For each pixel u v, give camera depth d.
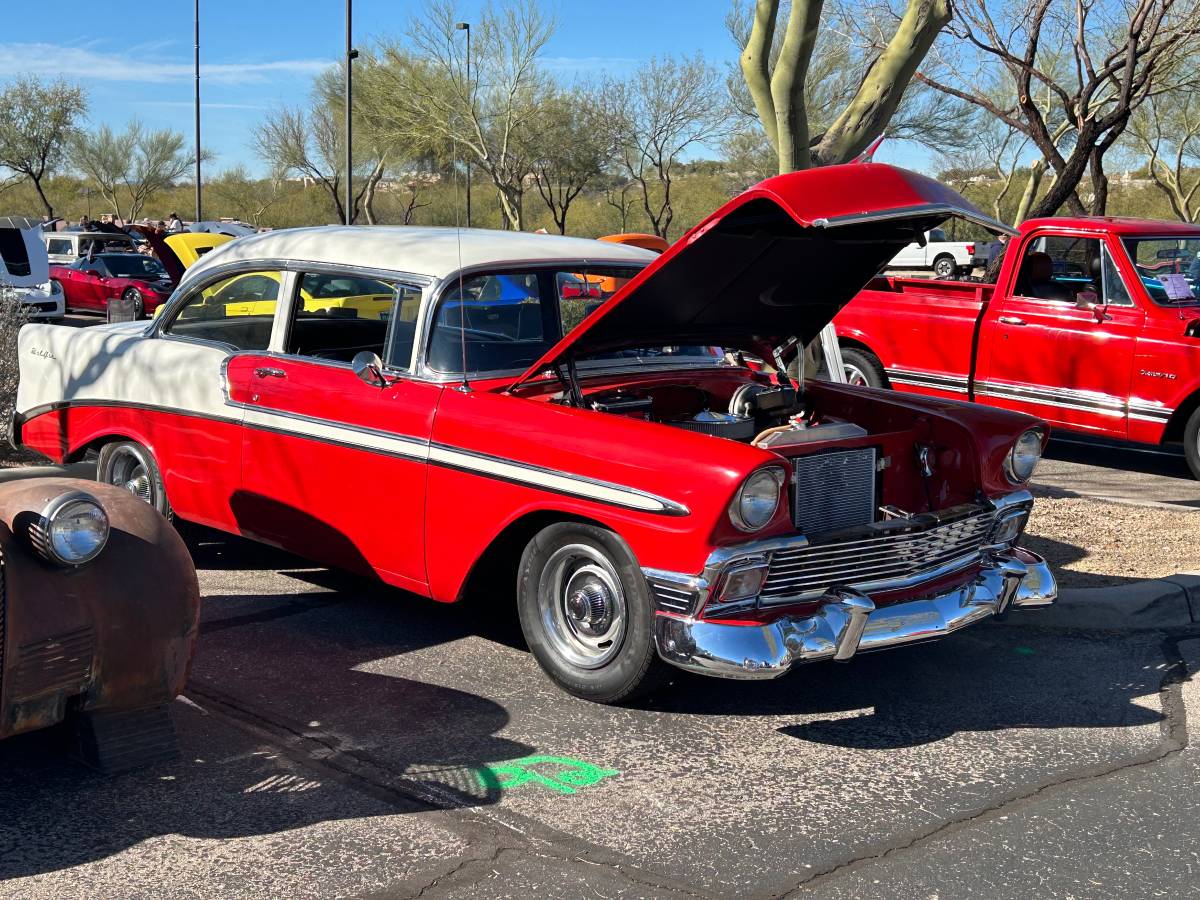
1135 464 10.02
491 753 4.20
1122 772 4.18
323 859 3.44
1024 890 3.37
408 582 5.08
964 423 5.07
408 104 38.97
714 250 4.60
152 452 6.05
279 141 50.22
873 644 4.42
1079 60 15.16
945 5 8.24
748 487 4.11
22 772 3.94
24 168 54.22
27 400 6.72
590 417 4.52
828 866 3.48
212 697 4.64
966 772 4.16
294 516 5.46
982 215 4.52
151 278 23.77
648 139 42.28
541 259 5.36
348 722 4.44
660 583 4.25
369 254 5.34
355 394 5.14
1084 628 5.82
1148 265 9.38
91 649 3.64
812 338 5.76
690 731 4.45
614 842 3.59
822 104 35.59
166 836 3.55
